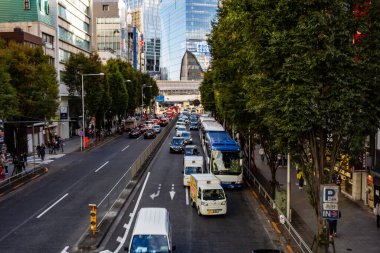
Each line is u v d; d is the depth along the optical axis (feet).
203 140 171.73
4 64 120.47
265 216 78.13
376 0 46.52
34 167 120.57
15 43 139.74
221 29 90.58
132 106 295.28
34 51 138.92
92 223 64.13
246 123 88.22
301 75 47.01
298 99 46.39
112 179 112.06
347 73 46.47
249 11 55.62
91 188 100.94
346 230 67.26
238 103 86.17
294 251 57.57
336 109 46.37
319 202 53.26
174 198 91.97
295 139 50.55
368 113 48.21
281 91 48.73
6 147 141.18
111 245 61.41
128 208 83.25
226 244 62.18
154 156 158.30
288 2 47.55
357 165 79.05
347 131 48.44
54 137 184.44
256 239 64.64
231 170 101.65
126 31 485.97
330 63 46.19
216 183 79.61
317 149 54.03
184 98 534.37
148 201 89.10
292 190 97.25
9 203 87.10
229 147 103.86
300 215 76.79
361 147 50.37
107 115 242.37
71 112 220.64
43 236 65.36
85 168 131.13
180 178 115.34
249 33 54.44
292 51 47.60
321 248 53.11
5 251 58.95
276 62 50.21
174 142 169.27
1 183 100.99
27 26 197.36
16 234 66.49
